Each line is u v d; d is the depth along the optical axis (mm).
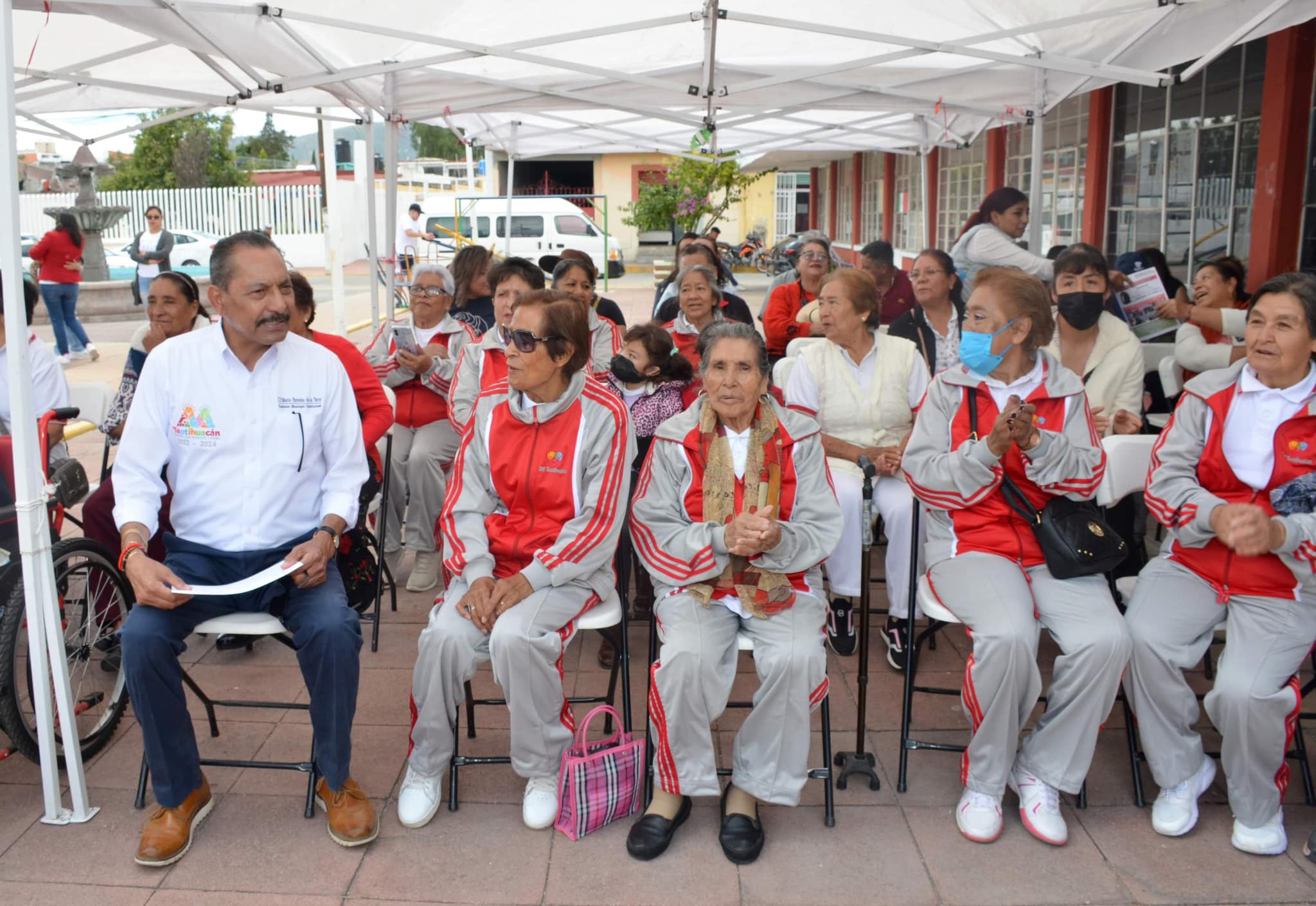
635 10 5273
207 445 3117
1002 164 11914
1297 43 5930
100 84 5480
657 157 28938
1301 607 2955
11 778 3330
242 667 4137
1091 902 2715
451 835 3033
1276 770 2869
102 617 3582
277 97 6703
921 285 4703
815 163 22797
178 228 29000
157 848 2857
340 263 12164
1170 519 3119
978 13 5230
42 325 16500
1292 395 3000
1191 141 7367
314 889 2783
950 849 2957
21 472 2854
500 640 2951
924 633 3873
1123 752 3469
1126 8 4676
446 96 6629
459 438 4949
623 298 19562
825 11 5309
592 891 2773
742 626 3141
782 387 4508
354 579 3482
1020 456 3264
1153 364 5516
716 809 3180
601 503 3164
